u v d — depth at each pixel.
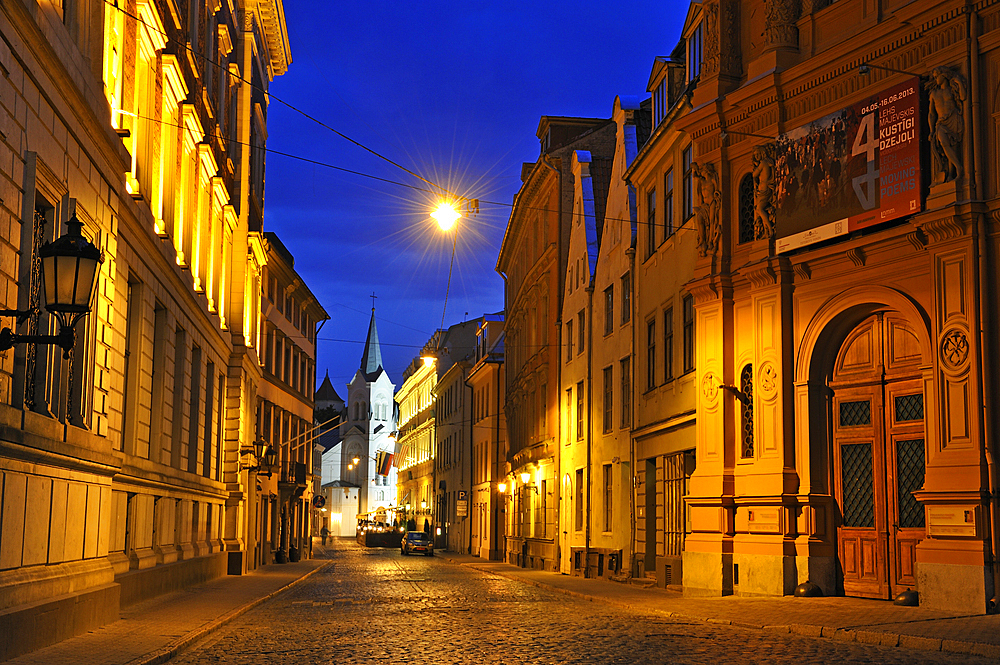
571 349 37.59
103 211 15.52
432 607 20.22
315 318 59.94
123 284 17.20
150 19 19.56
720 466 20.47
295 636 14.84
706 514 20.78
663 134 25.06
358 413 134.88
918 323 16.64
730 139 21.08
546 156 40.16
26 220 12.02
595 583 28.27
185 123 24.33
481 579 32.94
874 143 17.42
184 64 24.17
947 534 15.50
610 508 31.42
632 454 28.55
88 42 15.35
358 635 14.77
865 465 18.17
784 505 18.83
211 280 30.05
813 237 18.58
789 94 19.59
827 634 13.62
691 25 24.48
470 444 65.38
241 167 36.03
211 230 29.97
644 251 27.86
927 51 16.69
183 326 23.95
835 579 18.48
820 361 18.92
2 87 10.92
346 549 76.06
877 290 17.52
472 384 64.06
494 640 13.75
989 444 15.23
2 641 10.86
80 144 14.09
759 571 19.27
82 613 14.03
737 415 20.41
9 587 11.35
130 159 17.08
